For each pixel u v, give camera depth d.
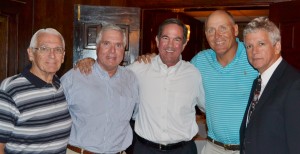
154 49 4.71
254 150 1.93
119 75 2.50
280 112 1.83
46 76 2.06
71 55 4.68
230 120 2.50
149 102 2.62
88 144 2.33
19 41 4.50
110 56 2.34
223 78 2.53
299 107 1.76
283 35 3.96
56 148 2.06
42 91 2.00
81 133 2.34
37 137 1.97
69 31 4.68
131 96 2.52
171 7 4.39
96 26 4.45
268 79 1.99
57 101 2.08
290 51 3.92
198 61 2.71
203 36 6.73
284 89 1.83
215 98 2.57
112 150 2.39
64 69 4.66
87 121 2.34
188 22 6.05
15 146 1.92
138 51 4.45
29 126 1.94
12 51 4.42
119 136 2.43
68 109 2.23
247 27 1.98
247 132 1.99
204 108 2.75
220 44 2.45
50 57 2.01
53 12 4.70
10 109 1.89
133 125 2.72
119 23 4.45
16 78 1.96
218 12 2.49
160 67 2.65
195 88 2.68
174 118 2.61
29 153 1.95
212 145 2.64
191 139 2.71
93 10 4.45
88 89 2.35
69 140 2.35
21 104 1.92
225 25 2.45
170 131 2.60
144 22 4.54
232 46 2.47
